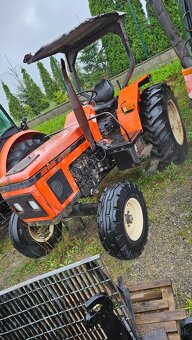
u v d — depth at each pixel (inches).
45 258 165.5
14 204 132.7
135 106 161.5
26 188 126.1
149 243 137.3
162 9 207.9
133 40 512.4
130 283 118.6
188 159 181.9
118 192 130.6
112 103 176.7
